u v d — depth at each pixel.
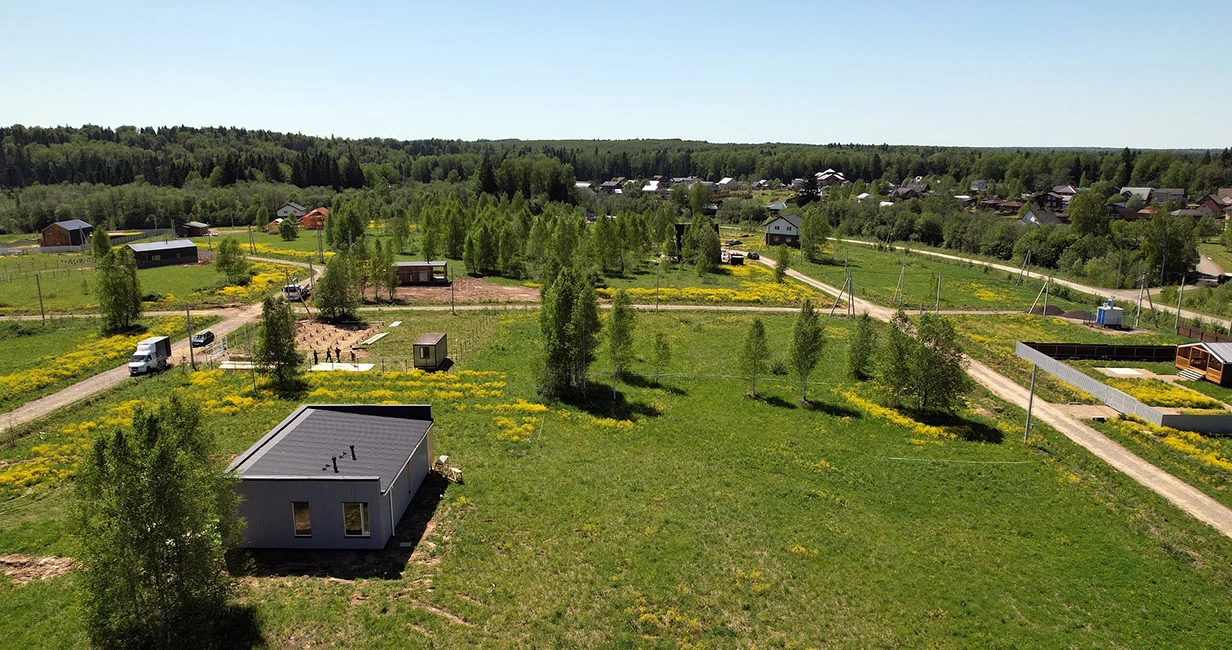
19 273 100.81
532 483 36.19
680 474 38.88
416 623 24.48
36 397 49.66
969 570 30.31
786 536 32.38
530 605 25.89
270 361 51.12
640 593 27.00
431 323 74.94
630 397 52.12
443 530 30.89
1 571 26.58
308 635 23.55
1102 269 109.25
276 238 152.62
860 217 177.12
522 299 88.69
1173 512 36.38
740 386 55.59
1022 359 64.50
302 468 29.77
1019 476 40.25
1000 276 113.56
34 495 33.69
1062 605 27.92
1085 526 34.59
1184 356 59.59
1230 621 27.20
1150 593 28.88
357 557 28.61
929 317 49.62
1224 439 45.78
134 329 69.00
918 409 50.31
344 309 76.62
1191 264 112.19
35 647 22.47
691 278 107.31
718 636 24.83
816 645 24.66
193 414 25.81
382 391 50.91
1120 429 47.06
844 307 88.88
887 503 36.72
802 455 42.47
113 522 20.44
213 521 22.88
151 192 189.12
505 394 51.56
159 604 21.48
